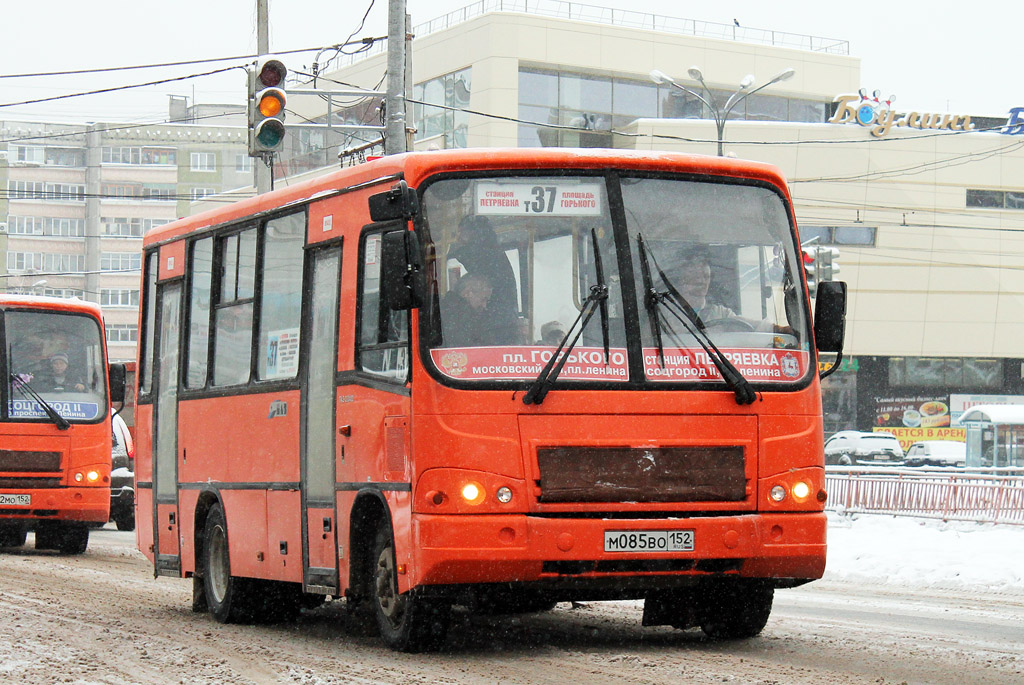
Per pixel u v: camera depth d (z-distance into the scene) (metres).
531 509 9.51
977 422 42.81
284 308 12.09
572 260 9.92
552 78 58.81
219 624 12.91
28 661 10.02
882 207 65.12
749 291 10.21
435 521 9.45
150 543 15.15
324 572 11.09
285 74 19.36
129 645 11.01
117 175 109.50
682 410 9.82
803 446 10.06
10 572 18.38
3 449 21.88
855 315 65.94
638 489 9.66
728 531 9.73
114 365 22.27
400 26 23.47
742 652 10.20
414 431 9.59
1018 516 24.39
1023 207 67.06
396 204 9.54
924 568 18.16
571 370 9.70
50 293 109.25
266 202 12.63
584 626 12.07
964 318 66.88
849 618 12.93
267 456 12.24
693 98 62.66
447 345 9.66
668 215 10.13
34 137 109.31
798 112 66.00
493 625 12.20
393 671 9.31
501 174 9.95
